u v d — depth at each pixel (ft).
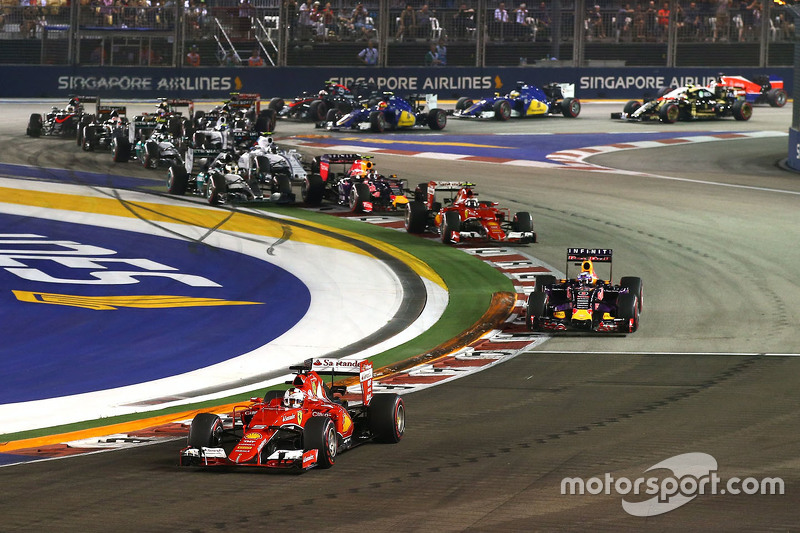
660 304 275.80
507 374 216.13
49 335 253.65
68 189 444.55
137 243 354.54
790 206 413.39
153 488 141.49
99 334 255.29
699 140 617.21
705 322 257.14
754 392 195.00
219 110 573.74
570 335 251.39
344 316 274.16
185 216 398.21
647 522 123.95
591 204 418.31
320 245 354.95
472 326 263.08
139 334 255.91
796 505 129.70
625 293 249.75
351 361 165.27
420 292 297.74
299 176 429.79
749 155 563.48
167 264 328.08
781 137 634.02
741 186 463.42
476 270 320.70
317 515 128.06
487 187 453.17
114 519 127.85
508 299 288.30
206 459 148.87
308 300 289.53
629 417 178.70
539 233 366.43
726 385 201.26
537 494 135.64
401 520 125.59
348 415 160.25
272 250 347.15
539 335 252.21
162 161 510.99
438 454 157.38
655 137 626.23
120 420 189.37
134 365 230.89
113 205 415.23
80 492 140.05
